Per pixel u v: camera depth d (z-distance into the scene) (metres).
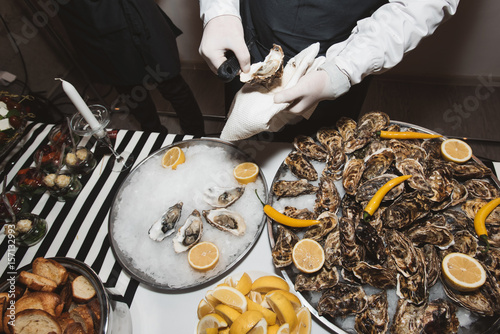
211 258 0.70
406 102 1.97
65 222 0.85
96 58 1.33
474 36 1.72
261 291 0.66
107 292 0.62
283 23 0.85
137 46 1.23
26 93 1.88
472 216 0.69
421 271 0.62
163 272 0.72
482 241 0.65
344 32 0.86
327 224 0.69
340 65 0.72
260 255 0.74
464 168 0.73
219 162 0.88
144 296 0.71
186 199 0.83
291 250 0.67
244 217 0.78
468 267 0.61
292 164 0.80
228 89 1.08
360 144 0.80
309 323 0.60
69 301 0.63
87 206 0.87
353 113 1.04
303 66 0.73
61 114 1.82
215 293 0.62
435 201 0.69
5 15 1.75
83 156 0.92
